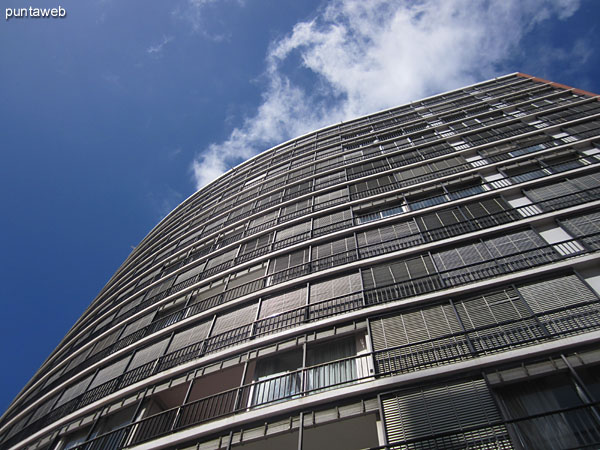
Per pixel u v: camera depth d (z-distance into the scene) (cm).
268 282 1558
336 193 2034
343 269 1390
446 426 802
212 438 1003
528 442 737
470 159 1875
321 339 1148
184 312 1677
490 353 902
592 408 741
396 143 2448
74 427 1348
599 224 1138
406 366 967
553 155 1606
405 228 1501
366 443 975
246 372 1155
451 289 1109
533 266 1076
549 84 2627
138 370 1442
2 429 1925
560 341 859
